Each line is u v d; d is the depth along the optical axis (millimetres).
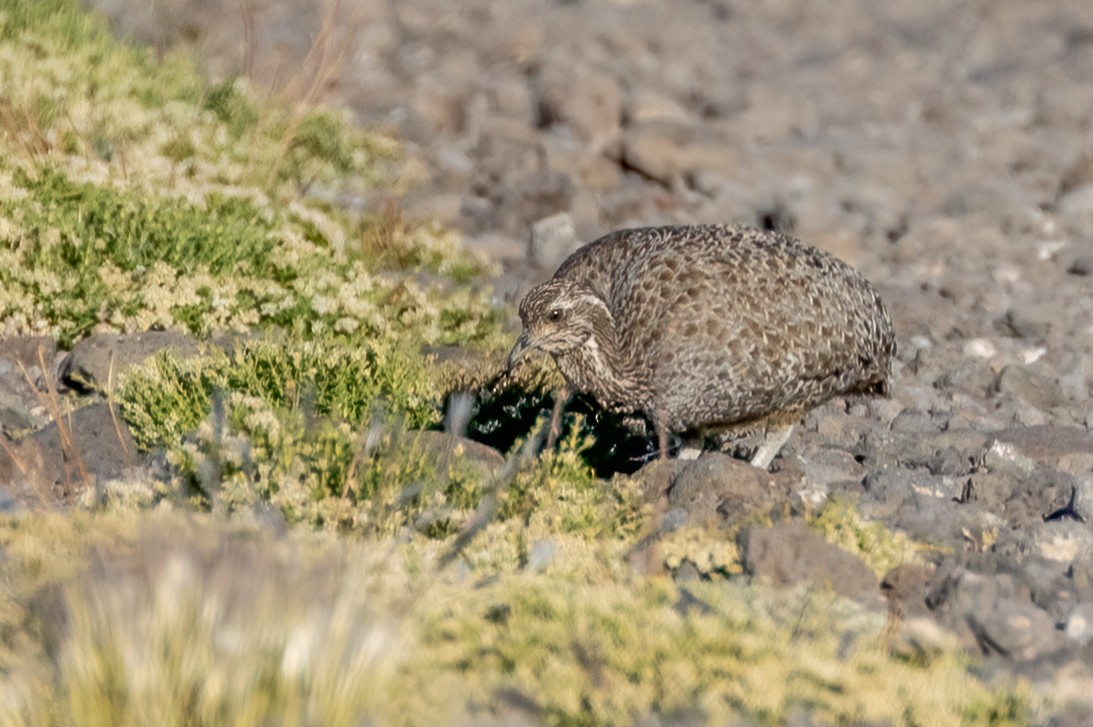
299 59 55375
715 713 17484
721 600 20484
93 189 34344
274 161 43344
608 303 28531
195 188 37031
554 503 23719
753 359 26719
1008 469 28812
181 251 33438
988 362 38031
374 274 37469
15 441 25922
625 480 24891
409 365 29312
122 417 26609
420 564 21062
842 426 31203
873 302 29000
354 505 23281
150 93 45094
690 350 26766
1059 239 47875
